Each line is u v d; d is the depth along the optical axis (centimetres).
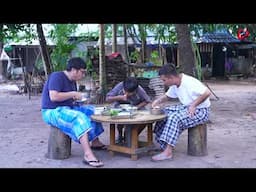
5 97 1432
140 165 520
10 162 542
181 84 559
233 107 1112
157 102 588
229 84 2016
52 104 555
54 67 1441
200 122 556
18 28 1222
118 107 595
